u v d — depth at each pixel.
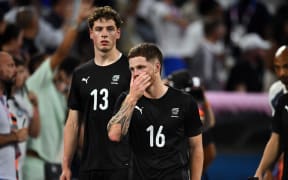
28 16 30.39
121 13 37.97
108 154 21.70
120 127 19.39
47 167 26.81
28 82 27.23
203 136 25.12
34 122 26.03
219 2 46.19
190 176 20.12
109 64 22.00
